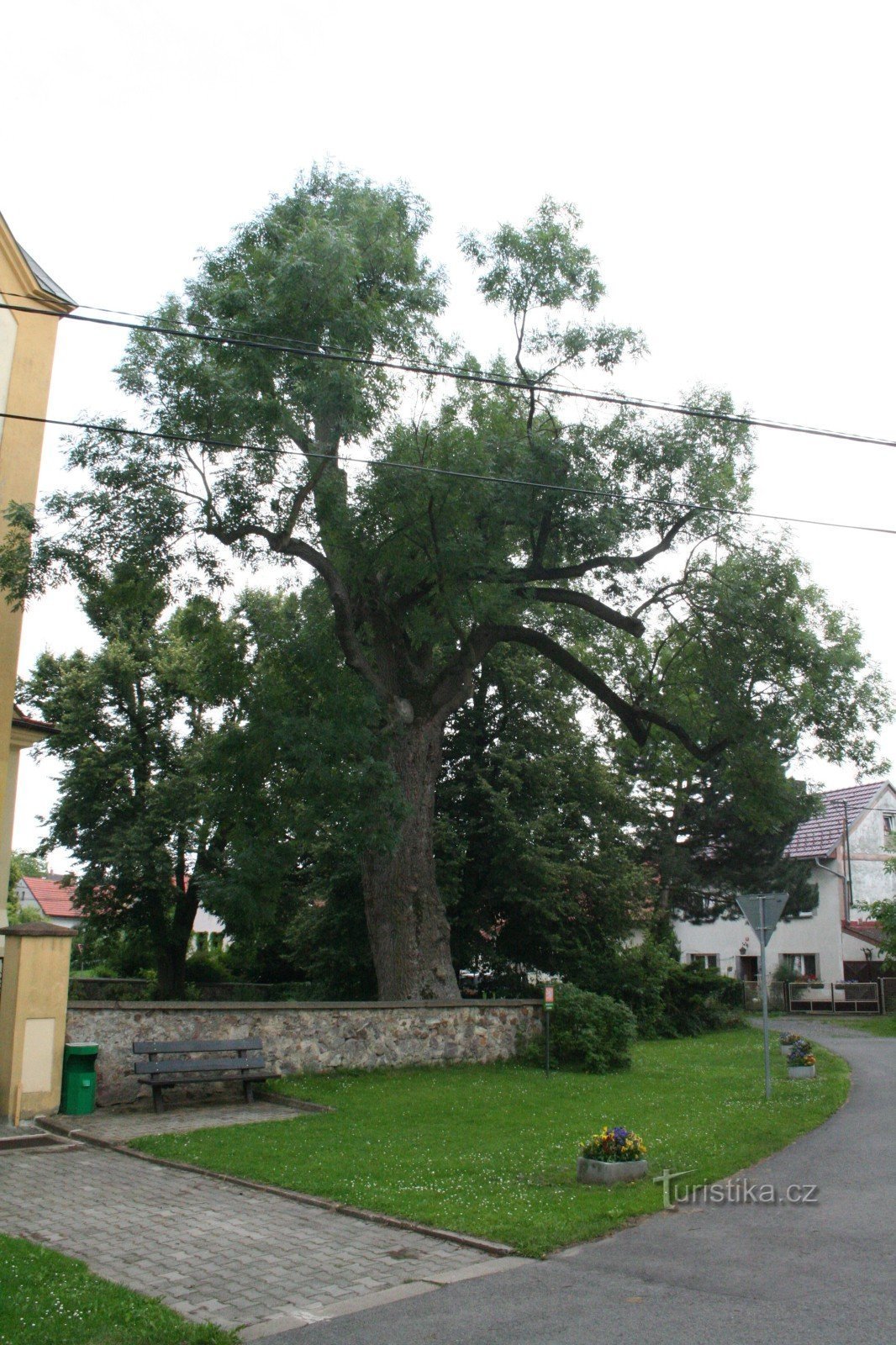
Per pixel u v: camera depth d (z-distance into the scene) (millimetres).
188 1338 5512
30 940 12273
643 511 19547
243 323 16578
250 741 20094
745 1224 7891
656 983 28484
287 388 16797
